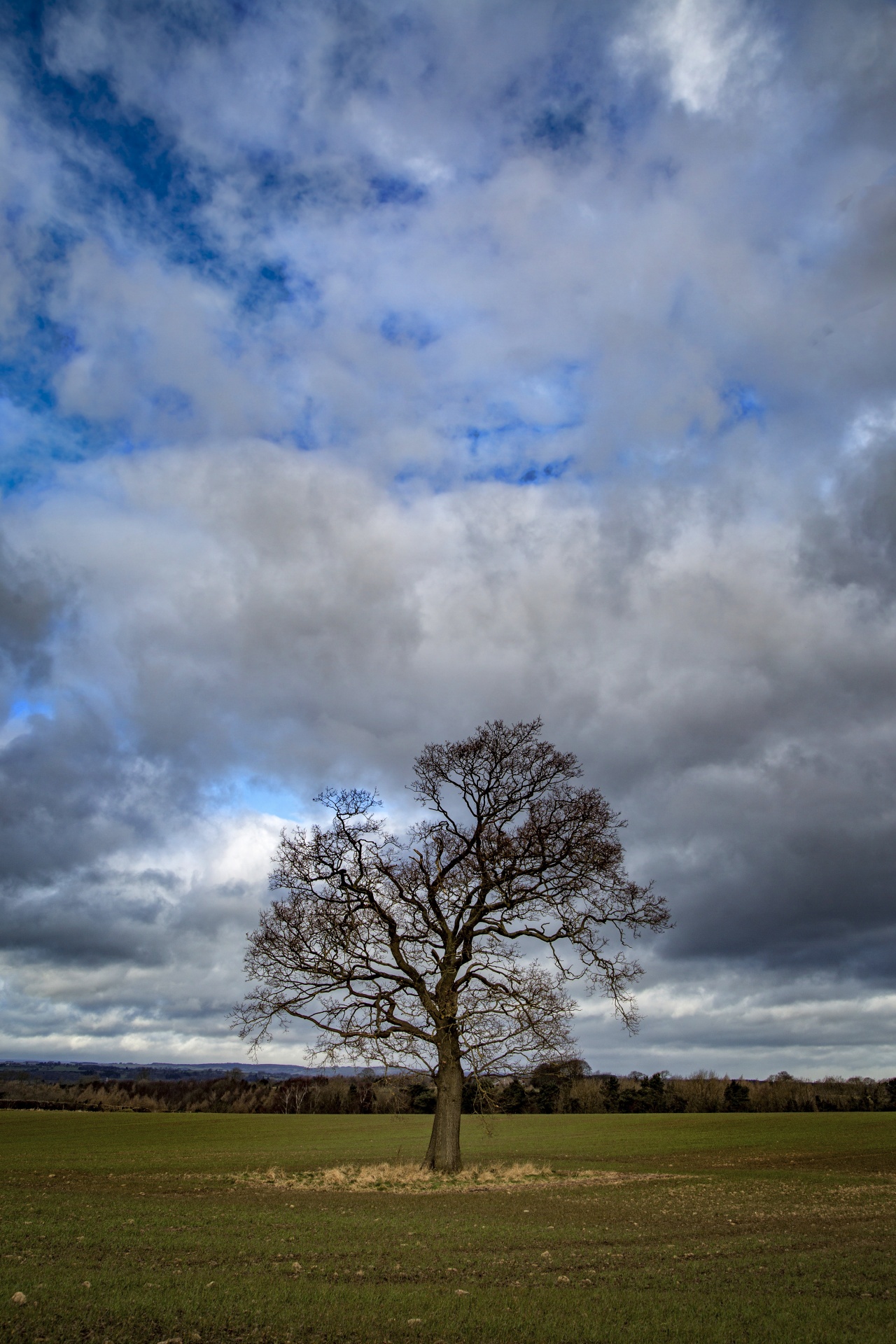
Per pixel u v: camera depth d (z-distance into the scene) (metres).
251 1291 12.10
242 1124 75.69
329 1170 33.31
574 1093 104.50
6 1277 12.66
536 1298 12.06
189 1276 13.09
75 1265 13.87
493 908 32.78
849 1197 26.73
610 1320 10.81
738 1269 14.49
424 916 32.81
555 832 33.00
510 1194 26.94
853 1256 15.75
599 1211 22.67
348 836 33.22
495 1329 10.34
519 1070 31.50
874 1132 61.59
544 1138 58.78
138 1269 13.62
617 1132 64.44
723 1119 78.56
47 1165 38.94
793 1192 28.28
